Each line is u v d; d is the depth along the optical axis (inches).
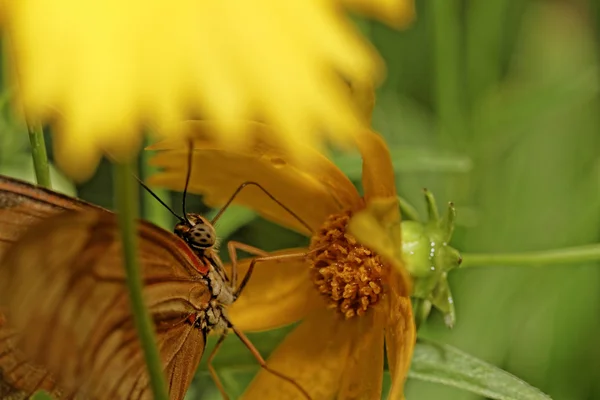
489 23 11.4
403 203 9.2
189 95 5.7
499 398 8.8
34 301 8.2
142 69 5.6
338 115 5.8
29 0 5.7
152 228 8.6
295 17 6.0
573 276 10.8
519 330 10.7
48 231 8.1
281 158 8.9
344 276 9.2
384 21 6.3
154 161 9.2
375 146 8.5
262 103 5.8
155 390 7.8
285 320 9.2
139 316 7.7
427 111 11.5
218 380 9.2
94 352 8.6
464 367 8.9
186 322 9.1
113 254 8.4
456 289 10.7
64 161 5.3
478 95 11.4
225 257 10.3
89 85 5.5
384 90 11.4
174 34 5.8
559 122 11.4
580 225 11.1
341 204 9.2
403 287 8.7
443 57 11.2
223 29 5.9
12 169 10.0
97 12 5.8
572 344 10.7
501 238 11.1
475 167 11.2
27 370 8.5
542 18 12.0
